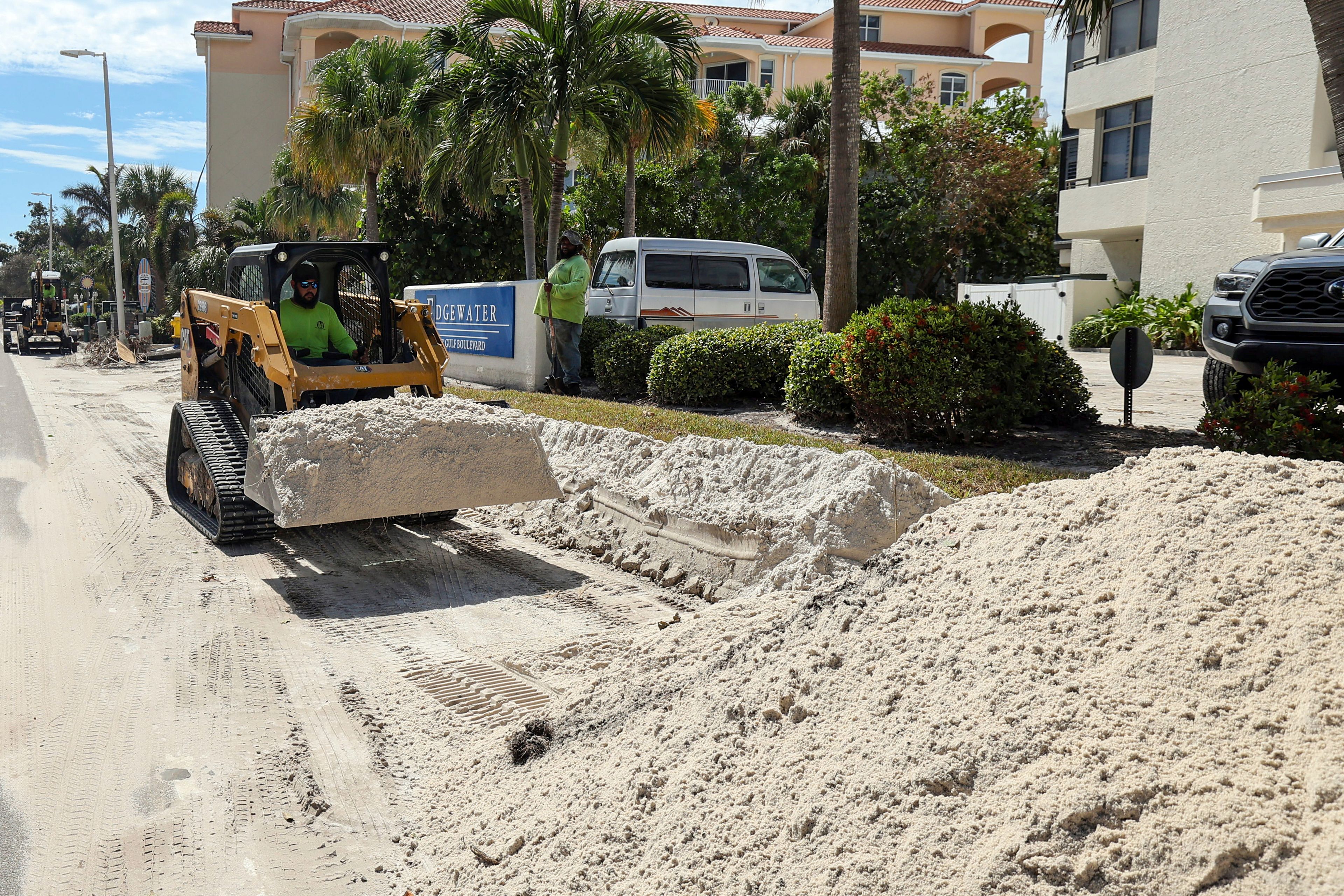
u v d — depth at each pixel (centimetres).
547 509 802
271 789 372
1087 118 2653
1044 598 315
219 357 797
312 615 579
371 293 832
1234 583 289
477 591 630
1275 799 223
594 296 1619
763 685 337
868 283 3428
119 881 313
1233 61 2103
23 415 1509
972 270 3588
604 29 1669
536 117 1700
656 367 1225
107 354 2755
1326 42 698
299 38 4547
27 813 353
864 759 281
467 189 1867
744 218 3162
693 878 269
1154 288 2334
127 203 5231
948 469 713
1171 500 333
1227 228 2138
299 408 712
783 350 1137
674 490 704
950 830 247
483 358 1664
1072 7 994
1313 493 316
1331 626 262
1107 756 248
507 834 321
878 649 328
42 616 571
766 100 3366
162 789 371
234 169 5309
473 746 398
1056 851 230
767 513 603
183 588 630
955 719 280
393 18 4434
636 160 2770
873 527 564
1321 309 688
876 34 5066
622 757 335
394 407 664
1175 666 270
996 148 3288
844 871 249
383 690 466
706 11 5156
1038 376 848
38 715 436
